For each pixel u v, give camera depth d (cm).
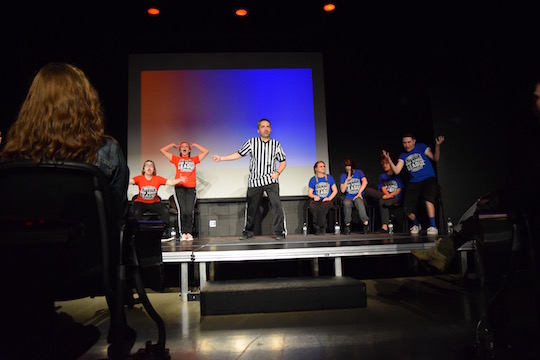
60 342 177
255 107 572
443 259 210
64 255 104
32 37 491
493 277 138
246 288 238
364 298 239
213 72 574
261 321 214
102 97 549
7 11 450
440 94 514
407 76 571
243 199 560
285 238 423
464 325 192
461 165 499
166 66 570
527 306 225
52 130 111
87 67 546
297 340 176
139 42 568
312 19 531
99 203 103
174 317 230
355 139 574
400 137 575
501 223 137
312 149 569
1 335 143
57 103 113
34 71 499
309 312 230
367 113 577
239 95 573
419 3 493
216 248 312
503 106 507
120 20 511
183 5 486
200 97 570
